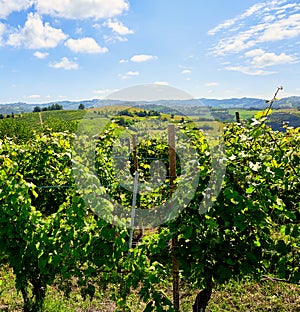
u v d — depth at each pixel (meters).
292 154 2.94
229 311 3.67
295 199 2.98
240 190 2.79
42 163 5.02
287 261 2.89
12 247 3.07
